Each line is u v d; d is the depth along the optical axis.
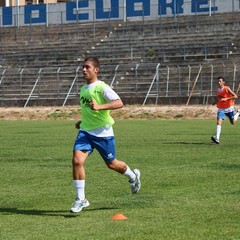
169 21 118.62
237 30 109.56
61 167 31.03
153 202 20.83
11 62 118.75
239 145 42.28
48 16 130.88
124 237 15.92
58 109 89.44
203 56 105.81
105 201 21.27
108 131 19.91
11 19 133.62
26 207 20.58
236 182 25.06
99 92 19.72
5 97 106.06
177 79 97.44
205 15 117.38
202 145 42.47
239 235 16.02
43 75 105.56
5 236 16.22
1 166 31.59
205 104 89.06
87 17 127.38
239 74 95.25
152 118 81.56
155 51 109.62
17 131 59.69
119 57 112.44
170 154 36.66
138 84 98.75
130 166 30.83
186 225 17.23
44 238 15.95
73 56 115.88
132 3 123.31
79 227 17.22
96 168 30.47
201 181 25.44
